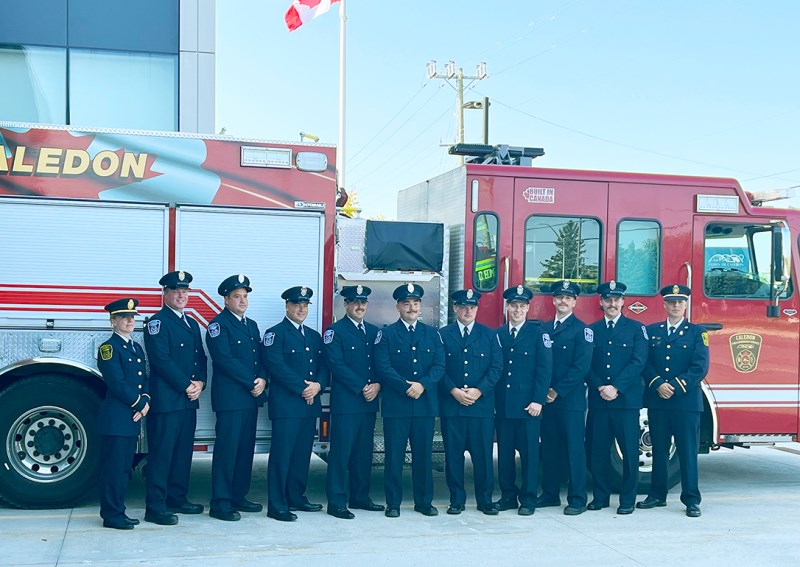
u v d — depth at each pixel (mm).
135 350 5551
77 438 5906
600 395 6379
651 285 6992
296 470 6039
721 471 8602
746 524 6020
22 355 5734
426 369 6035
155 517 5594
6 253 5738
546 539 5461
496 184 6742
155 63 11391
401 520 5914
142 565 4676
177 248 6035
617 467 6840
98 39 11164
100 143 5941
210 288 6090
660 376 6371
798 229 7234
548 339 6246
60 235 5836
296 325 5988
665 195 7020
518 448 6305
